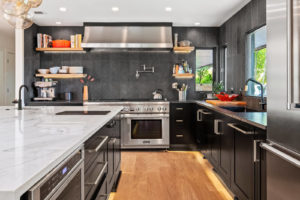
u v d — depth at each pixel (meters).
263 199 1.81
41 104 4.58
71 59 5.18
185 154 4.35
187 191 2.74
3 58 6.13
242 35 3.97
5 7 1.99
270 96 1.69
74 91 5.20
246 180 2.14
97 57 5.20
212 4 3.89
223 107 3.61
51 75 4.86
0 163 0.84
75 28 5.14
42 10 4.15
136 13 4.34
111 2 3.81
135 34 4.80
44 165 0.82
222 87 4.83
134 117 4.57
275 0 1.62
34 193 0.73
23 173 0.74
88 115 2.25
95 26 4.84
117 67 5.21
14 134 1.33
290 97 1.40
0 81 6.09
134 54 5.21
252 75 3.87
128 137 4.57
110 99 5.18
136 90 5.23
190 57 5.23
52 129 1.49
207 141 3.72
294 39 1.39
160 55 5.23
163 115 4.58
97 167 1.72
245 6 3.85
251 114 2.43
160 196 2.62
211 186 2.88
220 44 5.09
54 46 4.86
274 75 1.63
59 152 0.97
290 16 1.39
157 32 4.83
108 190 2.21
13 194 0.63
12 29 5.55
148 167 3.59
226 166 2.74
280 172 1.56
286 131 1.48
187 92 5.23
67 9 4.12
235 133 2.43
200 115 4.19
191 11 4.23
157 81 5.22
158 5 3.95
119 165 3.11
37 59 5.06
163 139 4.61
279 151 1.51
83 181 1.31
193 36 5.17
